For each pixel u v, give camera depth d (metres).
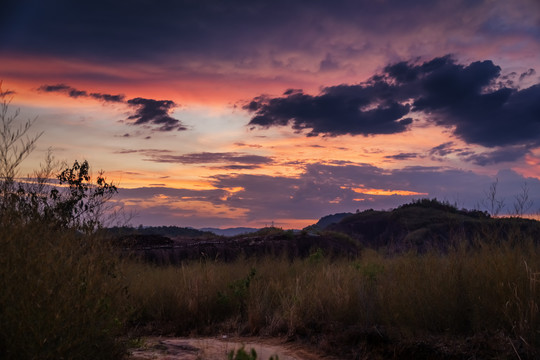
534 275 5.00
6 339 3.36
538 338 4.48
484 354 4.57
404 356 5.05
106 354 4.14
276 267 10.18
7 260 3.68
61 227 5.04
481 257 5.94
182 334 6.71
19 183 4.77
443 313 5.44
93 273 4.29
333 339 5.74
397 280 6.52
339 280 7.66
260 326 6.73
